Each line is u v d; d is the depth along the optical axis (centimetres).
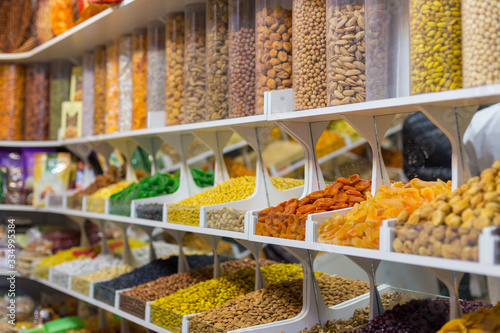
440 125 145
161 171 311
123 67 298
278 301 193
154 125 266
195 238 300
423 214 126
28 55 365
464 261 112
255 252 216
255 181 231
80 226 373
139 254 318
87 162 379
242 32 209
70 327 300
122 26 285
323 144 200
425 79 141
